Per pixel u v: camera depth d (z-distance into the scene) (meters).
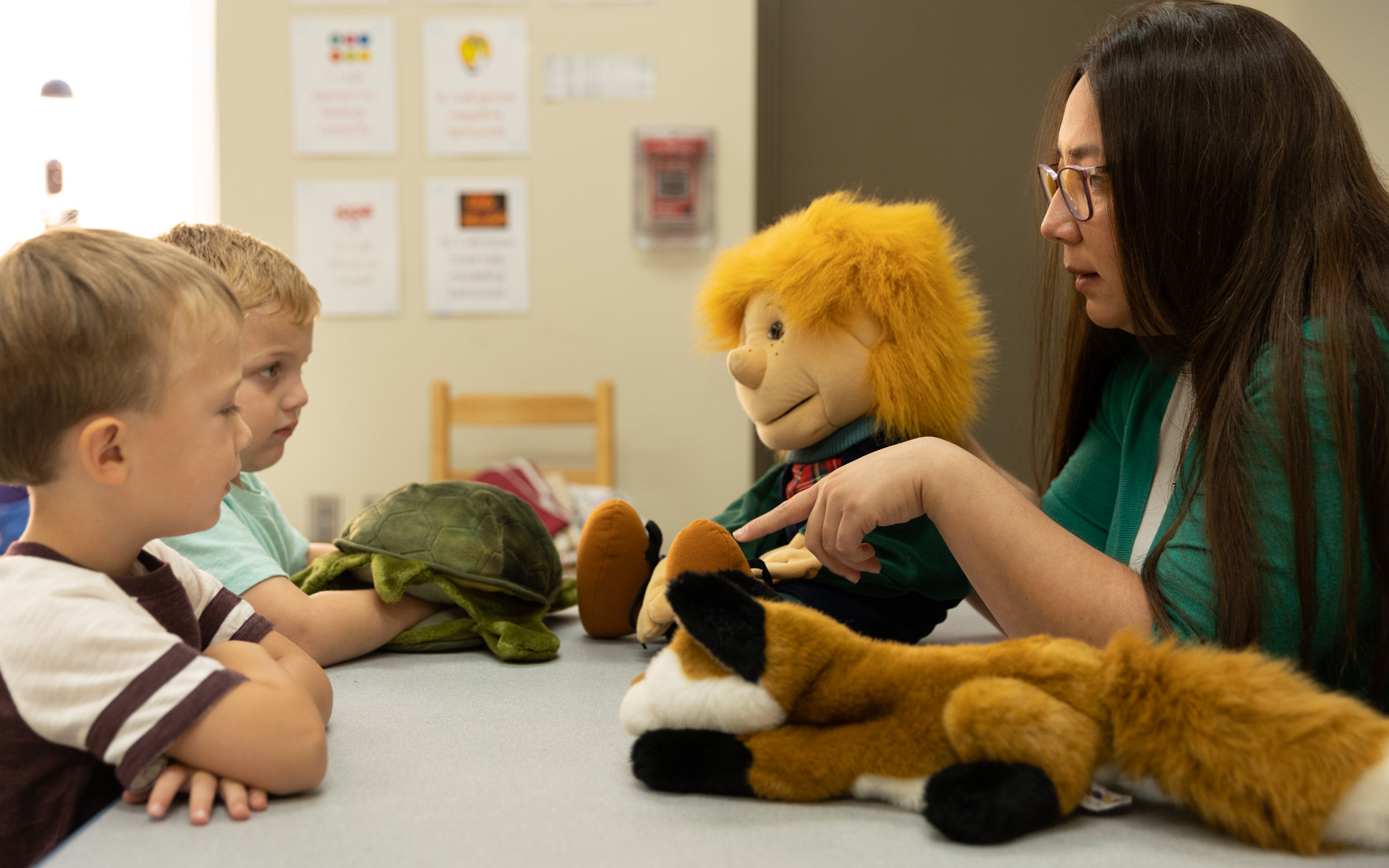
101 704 0.48
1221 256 0.64
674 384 2.52
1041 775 0.44
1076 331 0.88
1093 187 0.68
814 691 0.49
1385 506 0.56
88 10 2.40
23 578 0.51
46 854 0.51
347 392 2.53
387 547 0.85
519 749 0.57
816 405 0.80
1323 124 0.64
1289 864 0.42
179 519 0.55
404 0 2.45
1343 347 0.57
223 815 0.47
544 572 0.91
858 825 0.46
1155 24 0.67
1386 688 0.58
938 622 0.82
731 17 2.44
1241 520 0.56
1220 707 0.43
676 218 2.48
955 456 0.61
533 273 2.50
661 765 0.49
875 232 0.79
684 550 0.73
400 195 2.49
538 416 2.44
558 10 2.45
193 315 0.53
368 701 0.68
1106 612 0.57
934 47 2.48
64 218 1.43
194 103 2.51
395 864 0.42
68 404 0.51
